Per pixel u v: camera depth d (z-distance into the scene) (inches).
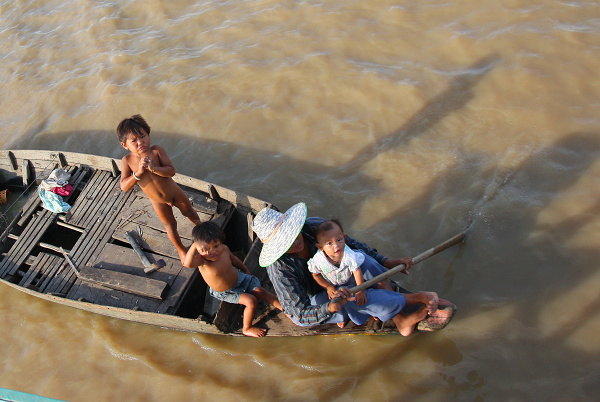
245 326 194.7
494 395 175.3
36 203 268.4
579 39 302.2
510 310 197.2
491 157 258.8
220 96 334.0
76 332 229.8
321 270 165.6
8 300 248.2
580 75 283.7
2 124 373.4
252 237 230.5
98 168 274.1
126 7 435.2
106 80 369.7
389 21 351.6
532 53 302.7
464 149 267.1
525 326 191.2
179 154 311.6
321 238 156.3
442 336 194.4
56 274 236.2
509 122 272.1
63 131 350.6
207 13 405.4
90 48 405.7
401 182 261.0
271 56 350.3
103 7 440.8
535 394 172.6
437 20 342.6
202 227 173.3
